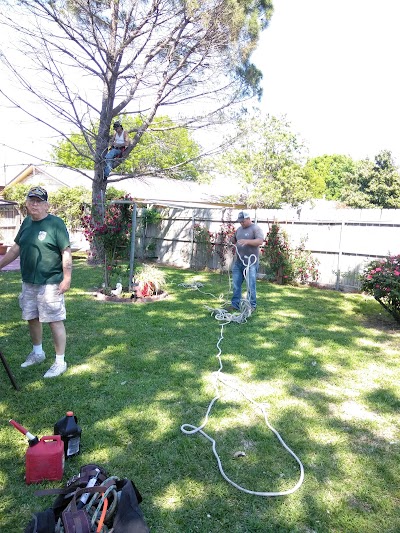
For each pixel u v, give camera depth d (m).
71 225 17.61
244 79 10.75
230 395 3.64
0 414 3.16
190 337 5.29
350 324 6.29
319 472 2.61
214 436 2.97
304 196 27.72
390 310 6.32
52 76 9.31
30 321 4.05
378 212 9.18
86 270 10.62
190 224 12.63
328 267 9.86
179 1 9.43
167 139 12.09
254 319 6.35
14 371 3.97
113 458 2.66
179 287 9.00
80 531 1.69
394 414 3.41
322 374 4.21
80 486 2.00
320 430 3.11
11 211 19.38
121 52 10.12
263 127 28.23
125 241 7.82
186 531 2.10
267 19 10.66
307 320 6.42
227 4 9.46
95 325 5.66
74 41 9.42
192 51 10.31
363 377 4.16
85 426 3.04
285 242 10.30
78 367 4.15
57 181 21.11
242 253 6.71
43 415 3.16
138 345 4.89
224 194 25.98
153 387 3.74
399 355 4.87
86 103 10.16
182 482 2.46
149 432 2.99
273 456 2.77
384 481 2.54
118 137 10.92
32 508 2.21
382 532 2.14
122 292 7.93
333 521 2.20
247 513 2.24
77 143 12.93
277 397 3.64
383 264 6.31
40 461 2.38
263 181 27.03
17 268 11.05
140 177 12.93
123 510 1.82
